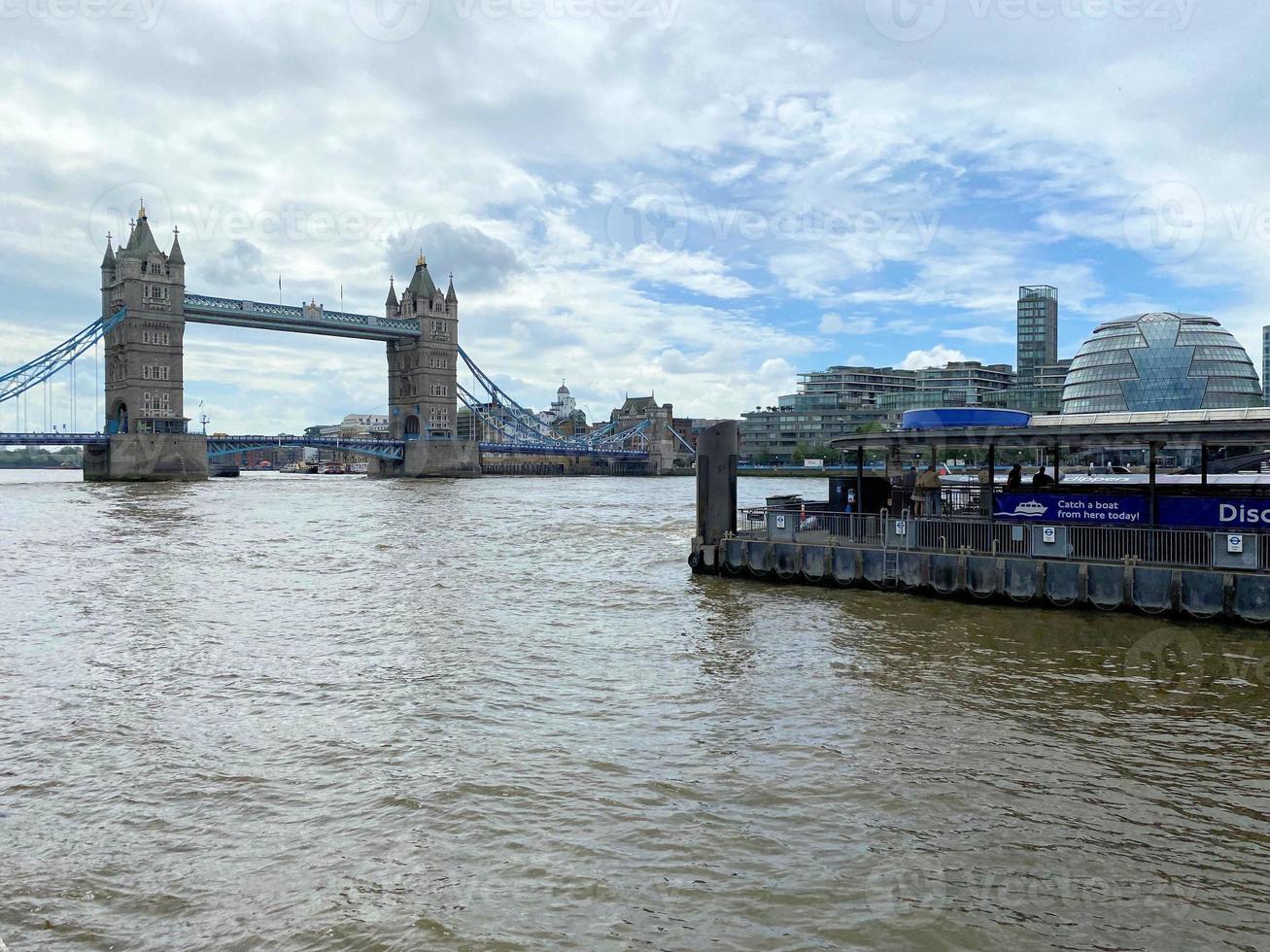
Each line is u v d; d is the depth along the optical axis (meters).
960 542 30.47
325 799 13.97
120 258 184.50
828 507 38.94
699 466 37.44
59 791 14.40
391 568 40.66
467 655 23.25
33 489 137.12
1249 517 26.58
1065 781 14.34
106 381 194.75
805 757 15.48
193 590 34.25
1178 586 25.78
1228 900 10.83
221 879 11.55
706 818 13.10
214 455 190.12
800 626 26.31
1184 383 175.38
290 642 24.89
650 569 39.75
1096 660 21.91
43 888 11.38
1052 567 27.83
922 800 13.62
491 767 15.15
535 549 49.38
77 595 33.03
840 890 11.09
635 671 21.39
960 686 19.78
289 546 50.81
